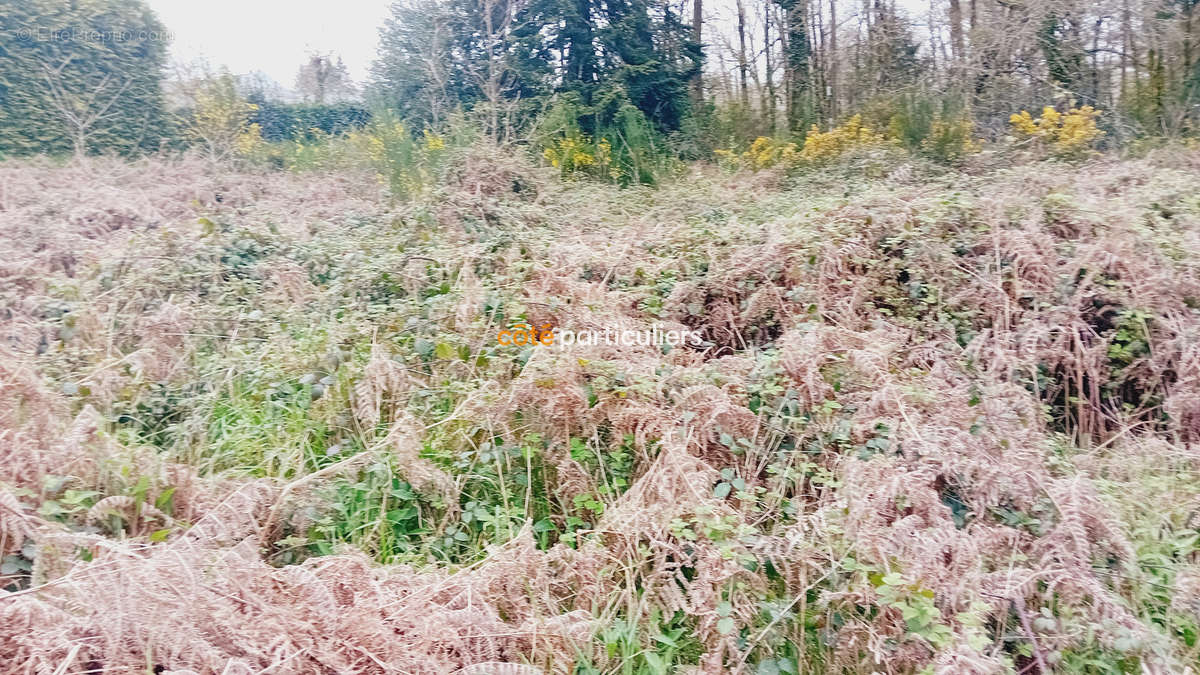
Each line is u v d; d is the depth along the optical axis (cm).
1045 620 219
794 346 329
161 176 862
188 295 432
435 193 600
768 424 307
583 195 741
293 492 270
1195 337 356
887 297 422
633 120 1053
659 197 762
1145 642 212
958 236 439
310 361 357
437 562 262
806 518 255
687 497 260
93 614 187
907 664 212
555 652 213
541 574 239
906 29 1230
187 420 324
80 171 820
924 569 217
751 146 1055
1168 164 708
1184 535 262
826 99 1308
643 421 296
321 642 192
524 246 509
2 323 384
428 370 366
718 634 223
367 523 272
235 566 207
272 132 1506
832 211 486
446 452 305
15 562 217
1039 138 788
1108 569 240
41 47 1038
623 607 244
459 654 206
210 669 181
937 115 877
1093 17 1079
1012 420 305
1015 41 1061
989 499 254
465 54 1388
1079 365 362
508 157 718
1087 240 432
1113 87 1135
